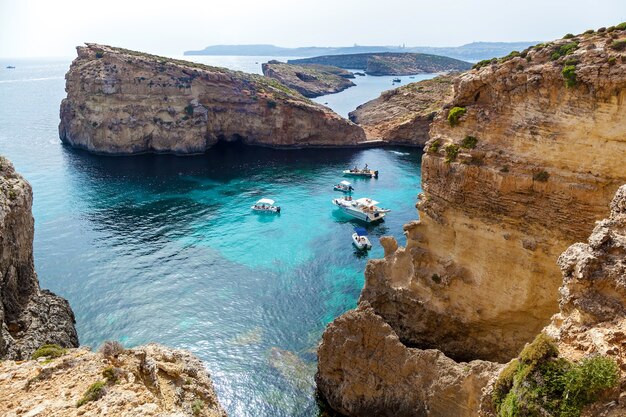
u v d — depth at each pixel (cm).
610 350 1420
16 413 1452
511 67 3198
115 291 5125
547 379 1408
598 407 1309
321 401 3525
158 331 4441
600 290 1670
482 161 3272
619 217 1827
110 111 11438
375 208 7731
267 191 9125
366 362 3144
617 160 2641
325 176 10281
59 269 5562
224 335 4400
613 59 2622
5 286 3084
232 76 13625
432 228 3709
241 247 6438
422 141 13300
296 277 5581
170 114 11819
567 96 2833
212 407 2009
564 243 2881
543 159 2962
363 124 15700
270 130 12988
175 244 6456
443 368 2817
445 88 15775
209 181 9688
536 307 3108
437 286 3634
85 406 1456
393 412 3023
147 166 10694
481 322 3419
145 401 1509
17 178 3647
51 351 2139
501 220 3177
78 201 8050
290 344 4269
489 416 1650
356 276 5622
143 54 13200
